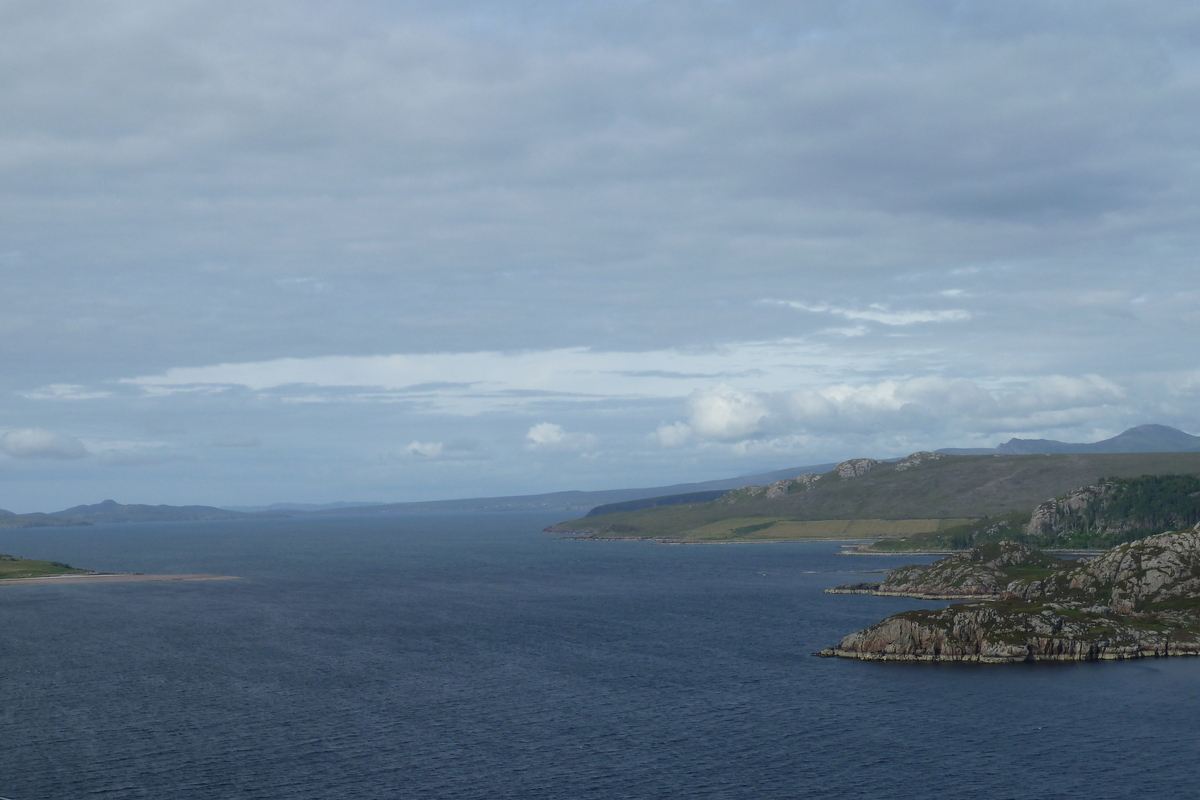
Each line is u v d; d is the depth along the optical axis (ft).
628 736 347.97
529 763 316.81
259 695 413.59
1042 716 370.32
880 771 308.60
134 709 387.75
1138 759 317.63
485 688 426.92
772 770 309.63
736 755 325.42
